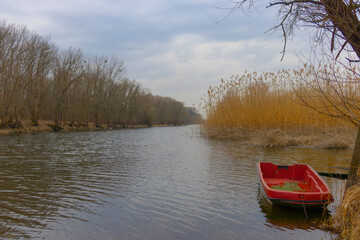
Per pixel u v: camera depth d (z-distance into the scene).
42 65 36.69
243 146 17.92
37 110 37.84
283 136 17.41
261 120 19.89
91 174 10.20
